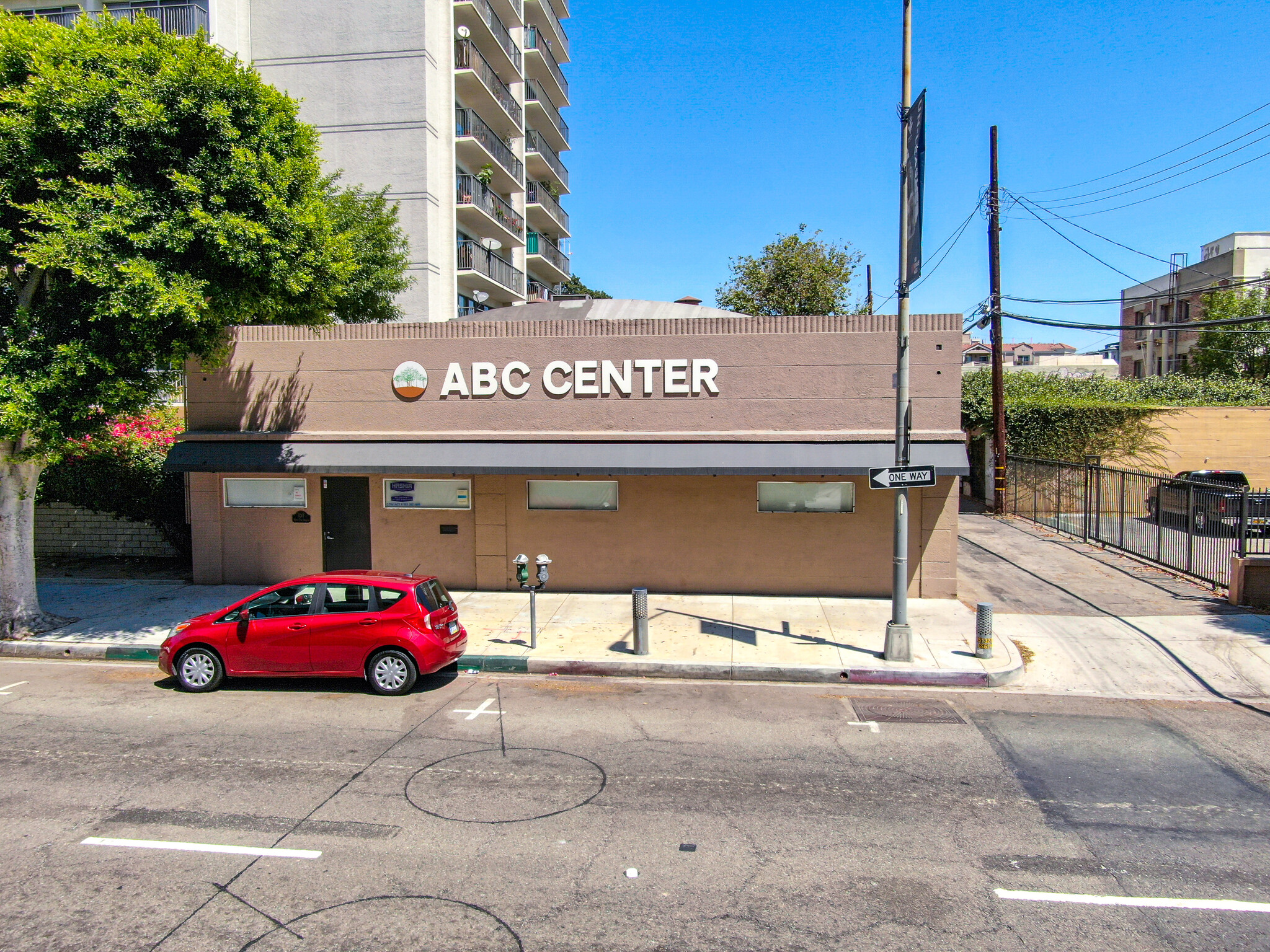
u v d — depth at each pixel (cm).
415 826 599
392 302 2388
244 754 750
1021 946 450
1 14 1081
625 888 511
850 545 1356
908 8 987
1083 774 699
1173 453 2481
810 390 1319
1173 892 507
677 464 1271
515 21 3662
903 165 1005
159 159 1051
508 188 3681
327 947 448
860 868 538
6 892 508
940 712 874
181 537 1662
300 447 1391
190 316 1009
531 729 820
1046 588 1430
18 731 818
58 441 1084
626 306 1786
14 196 1068
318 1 2719
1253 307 3591
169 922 473
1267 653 1055
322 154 2727
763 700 919
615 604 1330
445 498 1445
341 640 934
